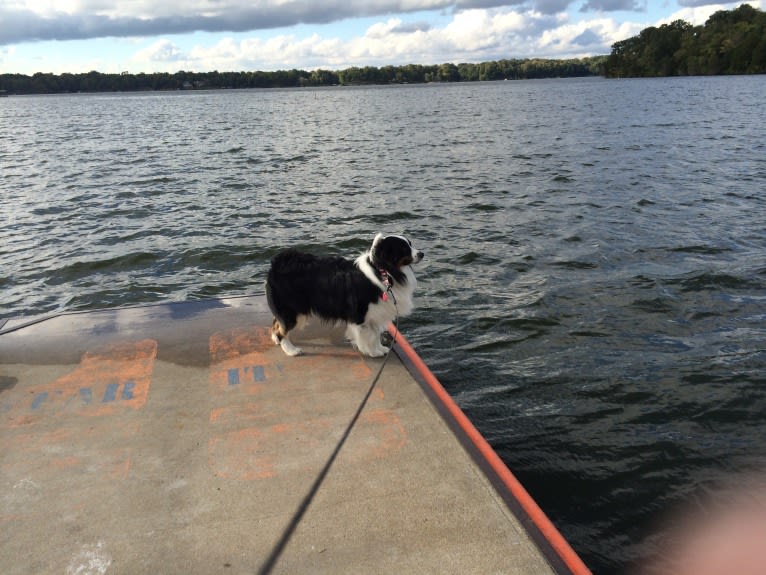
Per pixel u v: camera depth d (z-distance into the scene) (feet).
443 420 11.44
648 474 12.86
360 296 13.71
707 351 18.12
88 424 11.42
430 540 8.36
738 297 22.08
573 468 13.14
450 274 26.16
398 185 47.29
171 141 88.79
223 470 9.98
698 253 27.27
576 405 15.62
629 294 22.70
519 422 14.96
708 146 64.54
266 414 11.74
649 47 353.31
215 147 78.59
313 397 12.40
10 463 10.23
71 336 15.61
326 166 58.54
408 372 13.51
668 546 10.84
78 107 274.36
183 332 15.83
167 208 40.45
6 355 14.48
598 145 69.00
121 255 29.99
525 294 23.32
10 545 8.36
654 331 19.69
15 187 49.37
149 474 9.89
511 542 8.32
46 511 9.04
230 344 15.03
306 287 13.88
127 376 13.35
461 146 72.79
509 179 48.49
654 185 43.73
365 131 98.27
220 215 38.14
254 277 26.89
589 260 26.99
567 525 11.46
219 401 12.25
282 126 114.62
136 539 8.44
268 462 10.19
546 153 63.67
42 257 30.01
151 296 24.84
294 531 8.55
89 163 64.18
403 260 14.08
